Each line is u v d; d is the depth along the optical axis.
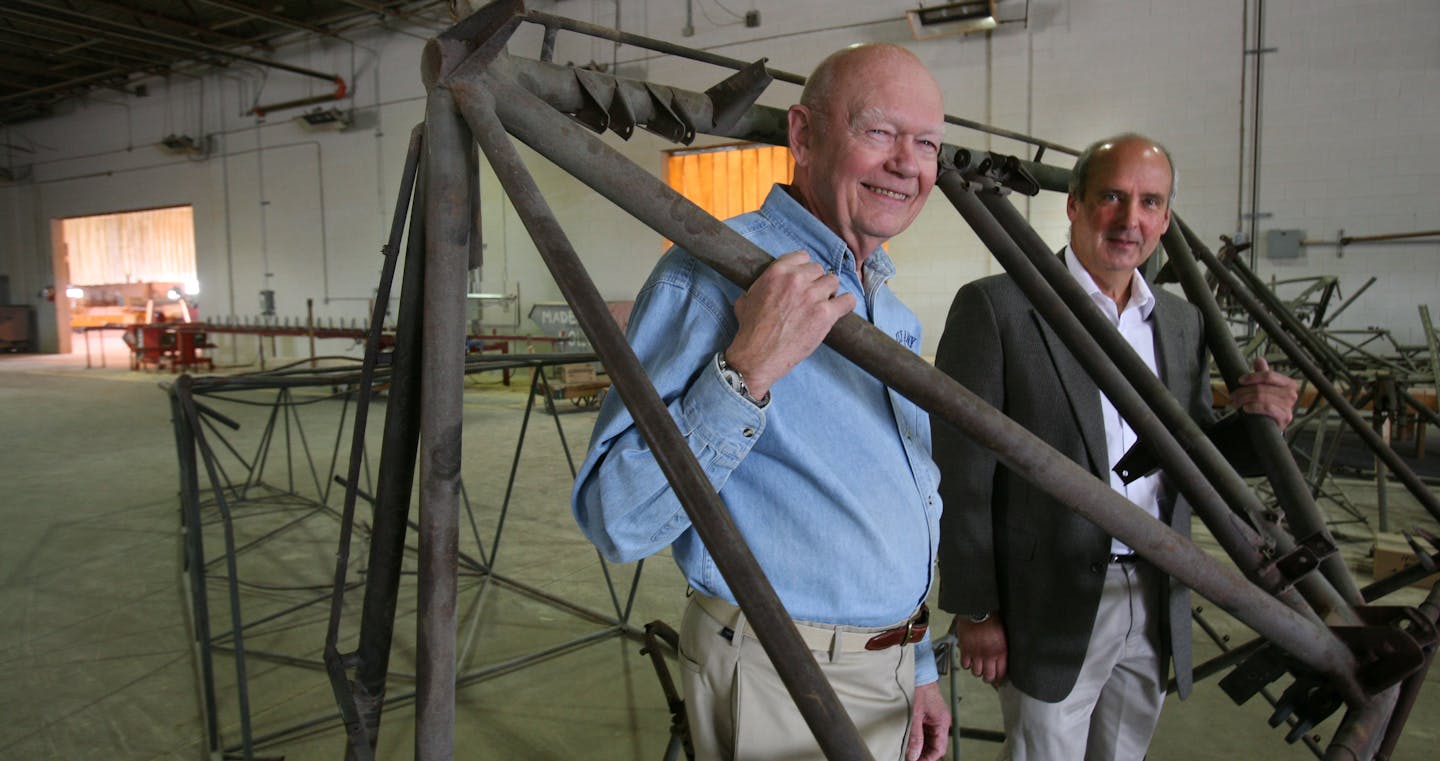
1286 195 6.62
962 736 2.02
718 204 8.88
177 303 12.90
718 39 8.56
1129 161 1.25
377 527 0.78
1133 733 1.40
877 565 0.90
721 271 0.67
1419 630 0.86
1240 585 0.76
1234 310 4.17
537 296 10.03
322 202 11.38
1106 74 7.05
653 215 0.65
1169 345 1.36
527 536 3.95
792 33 8.23
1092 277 1.34
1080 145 7.21
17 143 14.47
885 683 0.95
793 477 0.87
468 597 3.18
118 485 4.99
